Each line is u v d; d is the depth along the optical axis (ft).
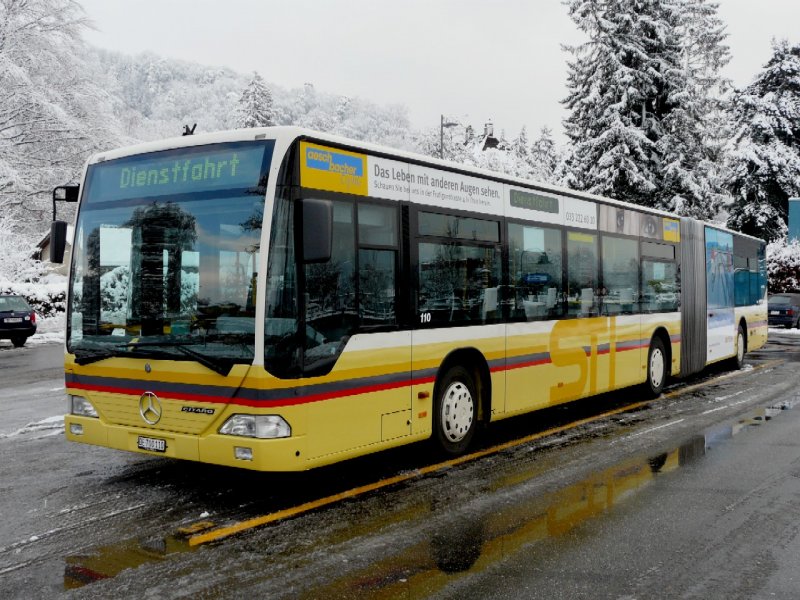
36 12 98.22
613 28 112.98
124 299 20.62
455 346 24.56
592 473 23.35
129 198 20.94
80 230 21.93
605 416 33.73
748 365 55.11
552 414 34.40
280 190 18.78
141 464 24.40
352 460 24.99
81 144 103.81
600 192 112.57
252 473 23.21
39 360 61.11
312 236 18.08
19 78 94.22
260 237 18.56
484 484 22.00
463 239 25.12
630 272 36.42
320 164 19.83
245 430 18.31
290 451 18.43
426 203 23.49
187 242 19.69
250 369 18.22
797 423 31.89
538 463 24.64
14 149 99.60
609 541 17.17
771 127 151.23
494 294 26.58
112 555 16.21
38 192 102.94
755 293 56.54
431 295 23.59
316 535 17.48
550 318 29.76
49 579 14.92
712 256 47.01
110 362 20.72
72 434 21.59
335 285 20.02
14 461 24.81
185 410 19.26
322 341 19.52
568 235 31.27
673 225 41.34
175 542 17.01
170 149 20.52
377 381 21.33
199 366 19.01
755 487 21.79
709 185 117.50
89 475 22.97
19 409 35.76
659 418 33.19
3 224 101.45
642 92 113.70
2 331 73.87
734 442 28.02
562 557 16.17
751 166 152.05
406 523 18.38
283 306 18.54
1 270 102.68
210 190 19.56
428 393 23.45
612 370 34.50
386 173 22.03
